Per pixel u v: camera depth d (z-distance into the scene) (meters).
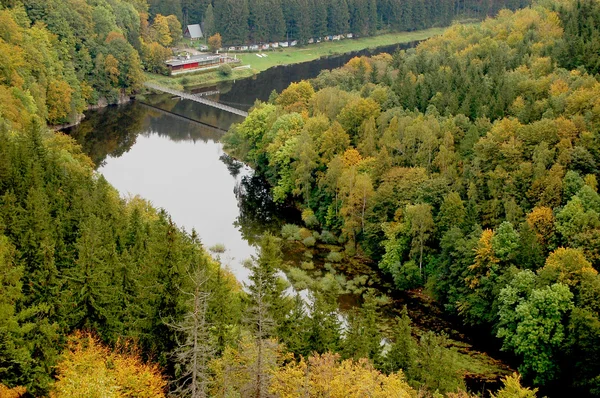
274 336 57.09
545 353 66.62
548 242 76.25
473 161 88.44
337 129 106.31
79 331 49.38
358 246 97.94
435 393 51.31
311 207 109.00
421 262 86.44
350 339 58.78
